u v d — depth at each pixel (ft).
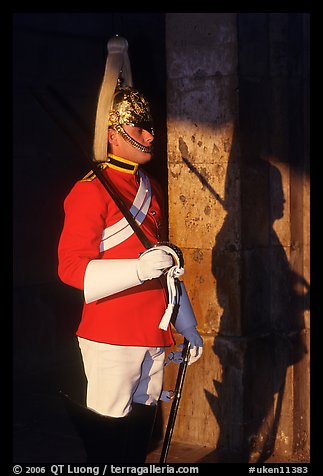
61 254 11.64
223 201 16.44
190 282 16.96
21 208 24.59
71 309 26.00
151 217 12.27
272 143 16.83
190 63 16.62
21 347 24.48
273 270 17.03
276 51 16.70
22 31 24.18
